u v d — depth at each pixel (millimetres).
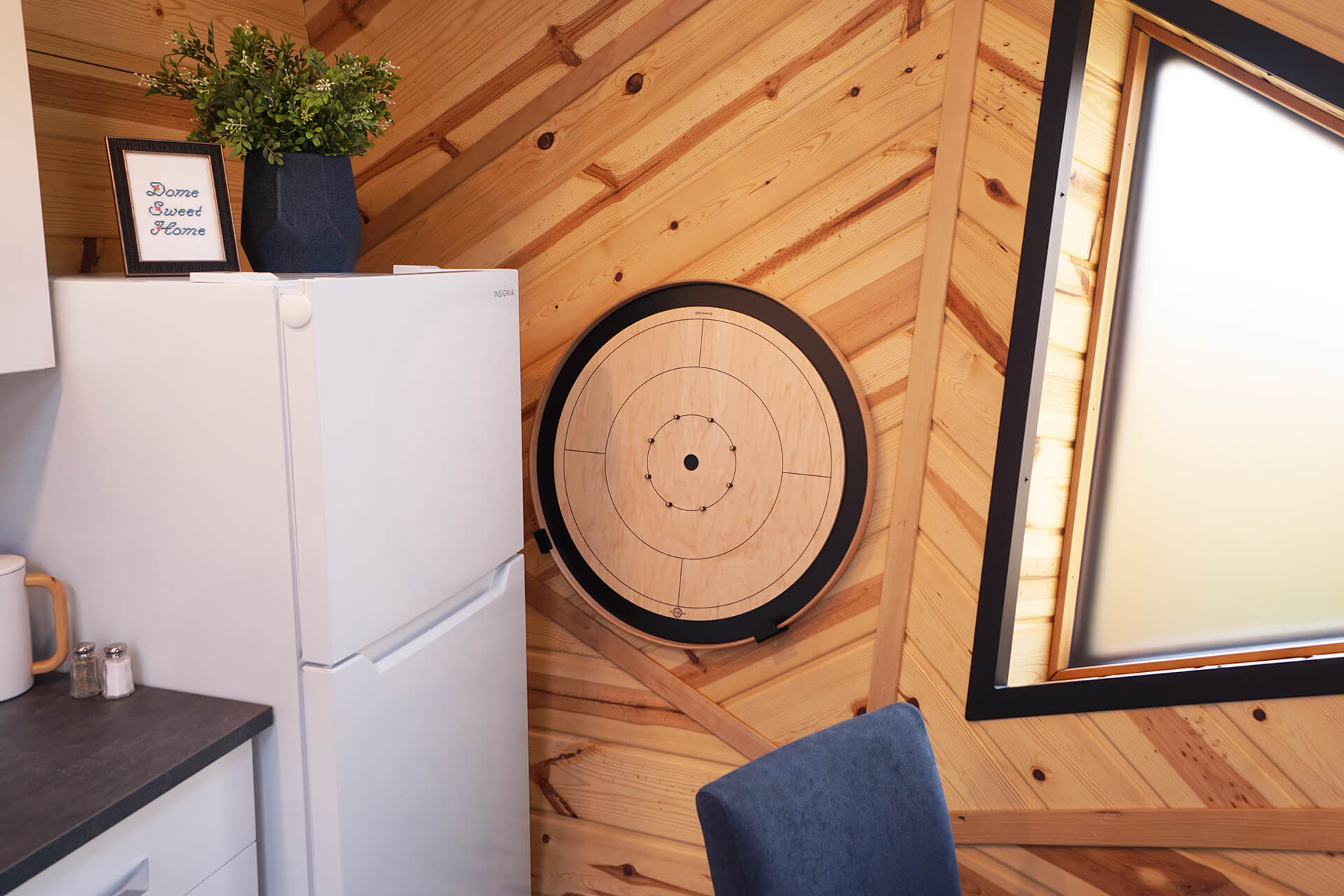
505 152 1946
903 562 1785
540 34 1872
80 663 1346
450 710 1612
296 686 1315
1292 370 1603
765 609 1893
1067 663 1854
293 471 1256
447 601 1616
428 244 2043
